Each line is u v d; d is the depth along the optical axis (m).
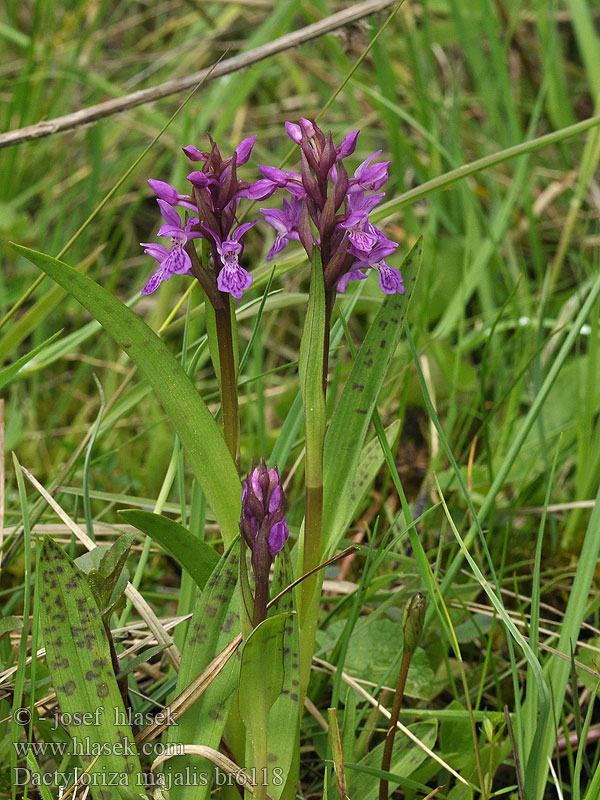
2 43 1.43
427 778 0.64
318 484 0.59
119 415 0.75
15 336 0.74
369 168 0.58
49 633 0.57
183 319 0.75
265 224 1.20
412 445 0.91
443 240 1.09
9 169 1.16
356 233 0.58
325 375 0.58
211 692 0.59
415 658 0.67
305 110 1.37
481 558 0.75
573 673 0.60
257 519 0.55
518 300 0.99
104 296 0.57
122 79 1.48
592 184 1.14
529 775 0.58
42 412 1.02
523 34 1.39
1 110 1.29
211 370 1.06
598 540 0.62
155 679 0.69
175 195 0.58
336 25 0.81
